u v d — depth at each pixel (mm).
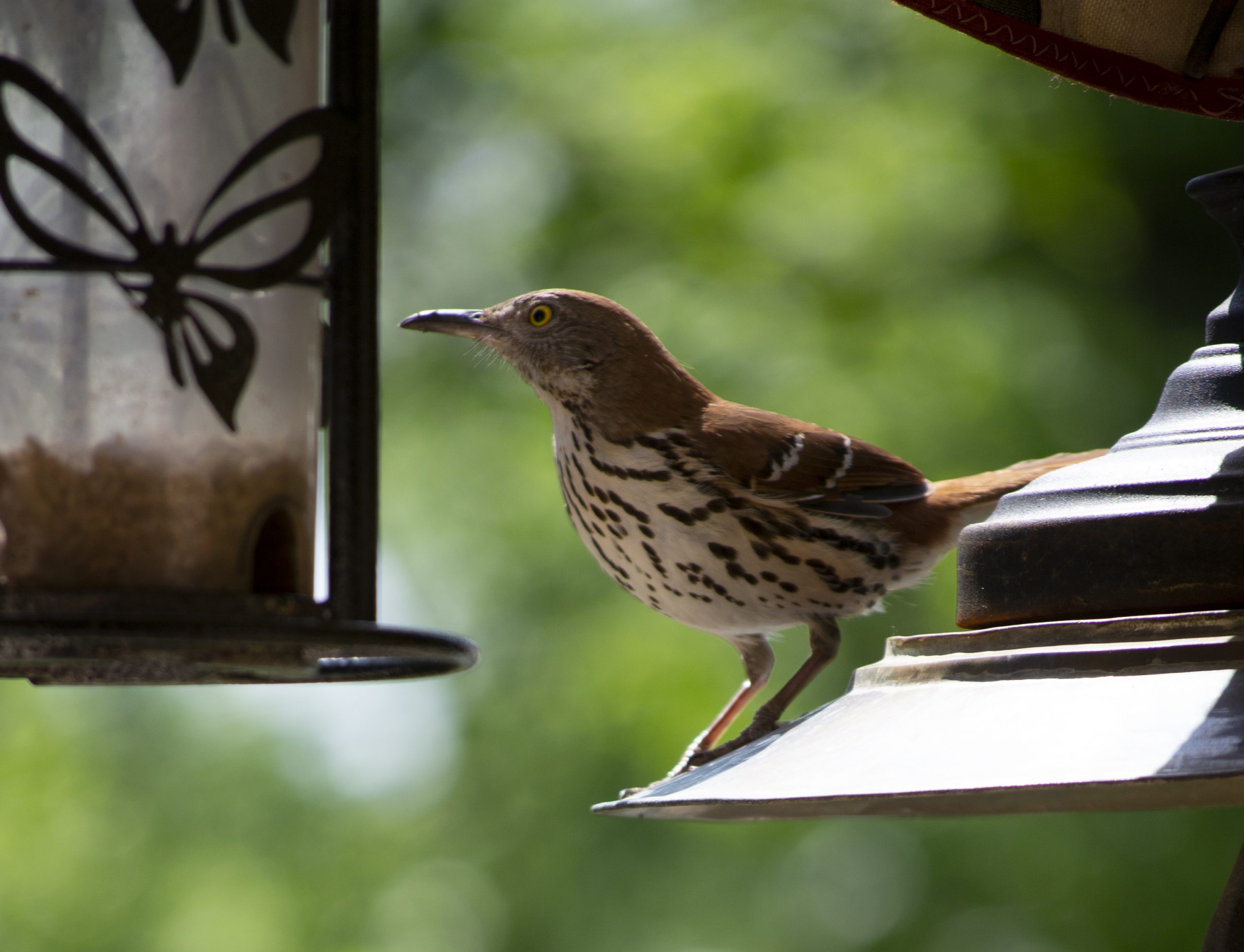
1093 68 4238
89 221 4094
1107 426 13125
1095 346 13477
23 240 4086
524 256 14695
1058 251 13953
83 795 15273
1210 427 3805
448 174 15633
